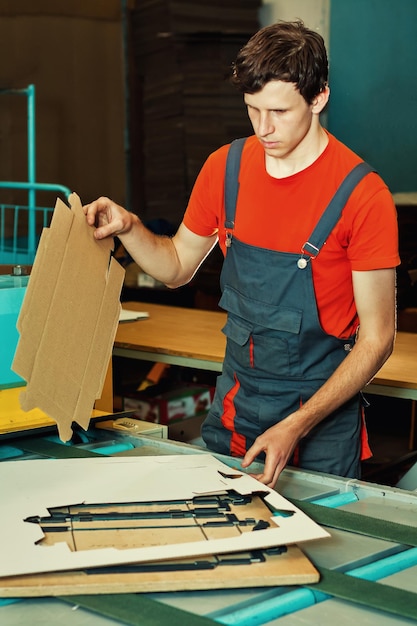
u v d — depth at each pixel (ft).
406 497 4.54
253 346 5.98
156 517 4.03
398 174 15.12
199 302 15.52
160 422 10.23
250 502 4.26
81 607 3.35
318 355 5.87
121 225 5.20
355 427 6.19
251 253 5.82
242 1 17.11
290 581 3.50
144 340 9.50
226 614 3.33
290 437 4.79
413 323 13.30
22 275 5.94
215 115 17.66
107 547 3.68
